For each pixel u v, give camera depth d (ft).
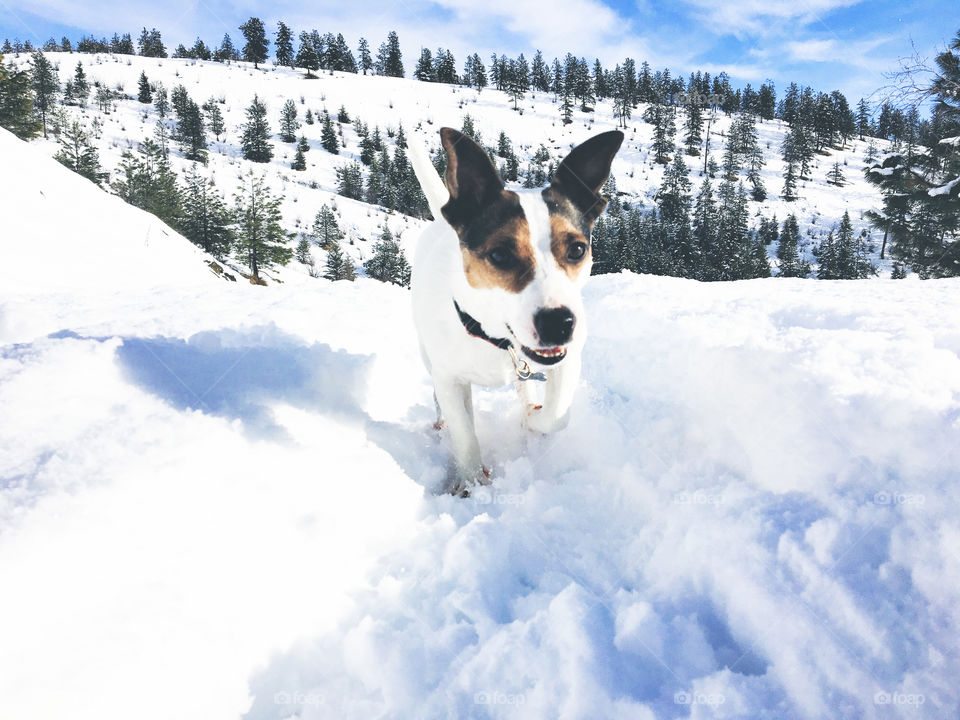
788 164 314.35
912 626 5.40
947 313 10.40
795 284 17.62
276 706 5.89
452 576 7.13
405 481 9.20
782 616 5.92
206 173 203.31
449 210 8.00
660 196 279.08
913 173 51.78
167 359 9.98
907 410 6.75
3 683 4.95
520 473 9.61
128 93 328.29
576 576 7.33
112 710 5.24
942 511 5.87
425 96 407.03
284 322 14.74
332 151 293.02
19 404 7.81
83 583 5.75
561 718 5.32
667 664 5.84
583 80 417.49
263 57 433.07
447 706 5.57
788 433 7.75
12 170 35.76
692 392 9.93
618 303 15.20
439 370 9.27
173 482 7.02
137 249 36.40
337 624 6.63
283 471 8.18
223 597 6.32
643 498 8.38
